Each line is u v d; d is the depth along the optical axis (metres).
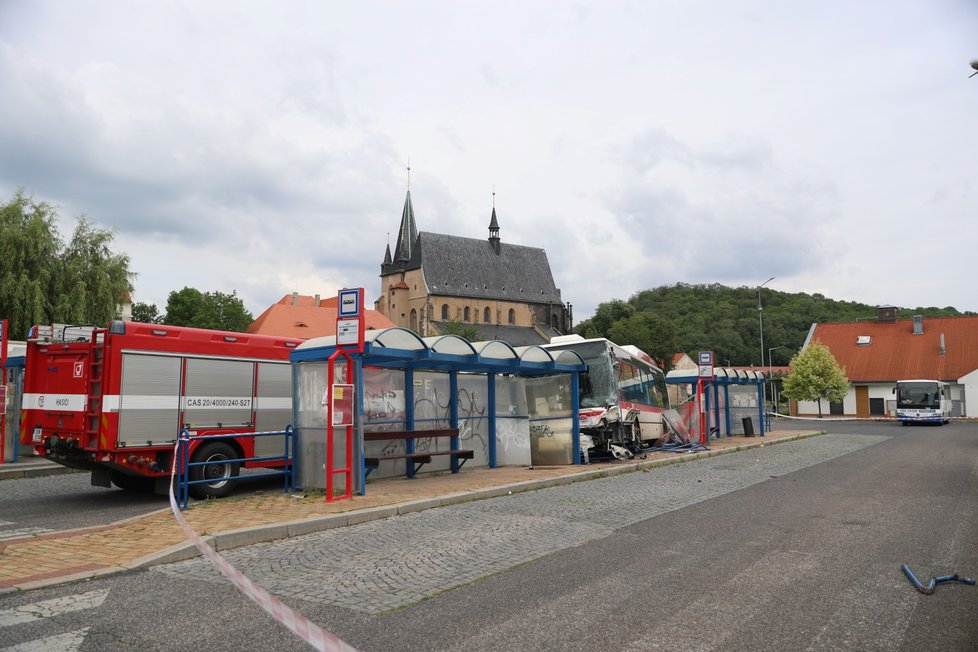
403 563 7.51
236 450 13.60
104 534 8.89
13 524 10.46
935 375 68.31
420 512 10.91
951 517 10.21
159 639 5.22
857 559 7.61
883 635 5.27
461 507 11.37
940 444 27.05
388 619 5.63
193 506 11.10
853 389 71.19
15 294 30.64
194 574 7.11
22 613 5.85
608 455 19.42
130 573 7.16
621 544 8.37
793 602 6.06
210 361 13.48
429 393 15.81
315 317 94.88
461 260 119.00
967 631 5.36
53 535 8.90
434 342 14.39
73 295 32.38
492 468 16.88
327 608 5.94
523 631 5.34
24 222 32.47
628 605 5.97
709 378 26.06
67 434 12.67
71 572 7.04
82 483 15.72
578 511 10.81
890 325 75.50
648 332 105.00
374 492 12.48
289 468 14.54
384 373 14.93
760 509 10.95
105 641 5.19
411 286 117.19
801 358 65.25
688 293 146.00
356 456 12.02
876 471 16.70
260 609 5.91
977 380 64.88
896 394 49.28
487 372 17.22
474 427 16.77
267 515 10.02
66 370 12.81
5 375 18.83
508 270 124.50
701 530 9.23
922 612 5.81
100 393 12.16
